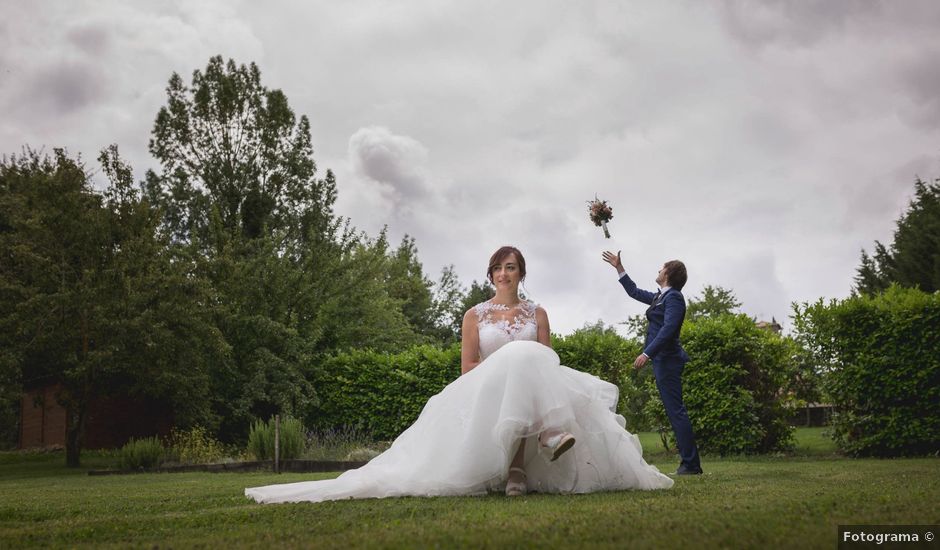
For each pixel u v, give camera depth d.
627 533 1.83
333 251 20.06
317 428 15.78
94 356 12.09
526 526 2.03
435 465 3.39
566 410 3.27
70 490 5.41
